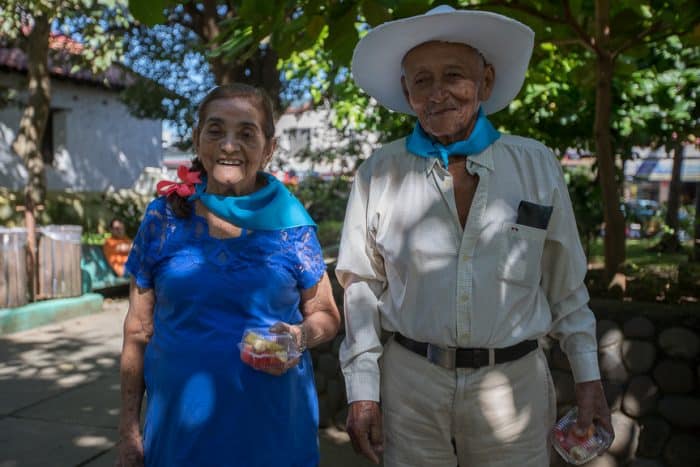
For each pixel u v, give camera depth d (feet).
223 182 5.74
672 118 19.22
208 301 5.65
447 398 5.98
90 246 27.35
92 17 25.55
